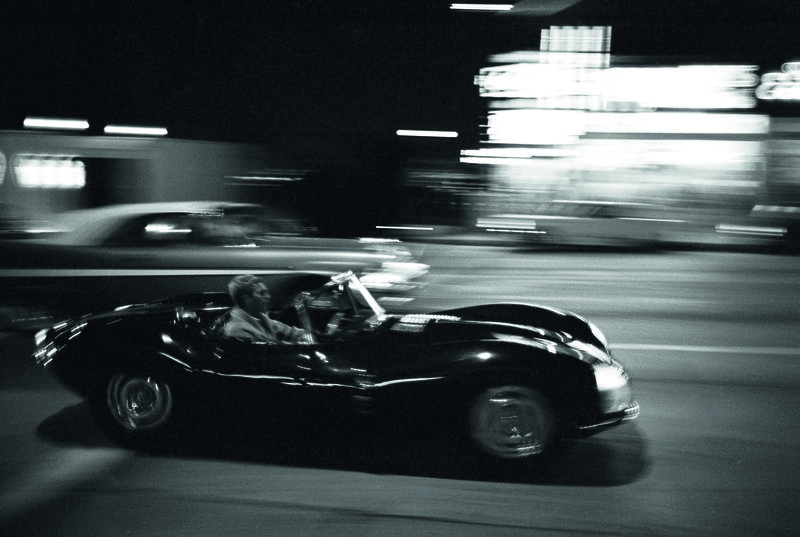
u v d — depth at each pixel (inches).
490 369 171.3
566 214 849.5
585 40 895.7
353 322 203.9
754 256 742.5
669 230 809.5
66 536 144.7
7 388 247.4
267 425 188.2
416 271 350.3
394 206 970.1
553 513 151.8
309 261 313.4
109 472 176.7
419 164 994.7
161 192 487.5
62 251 300.4
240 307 199.8
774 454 183.9
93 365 194.7
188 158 507.8
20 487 168.2
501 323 191.5
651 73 848.3
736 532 142.7
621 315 396.8
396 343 180.9
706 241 804.0
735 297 463.2
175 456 186.5
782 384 250.7
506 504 156.4
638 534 142.3
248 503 158.4
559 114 888.3
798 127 803.4
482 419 173.6
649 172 837.2
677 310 413.1
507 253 781.3
